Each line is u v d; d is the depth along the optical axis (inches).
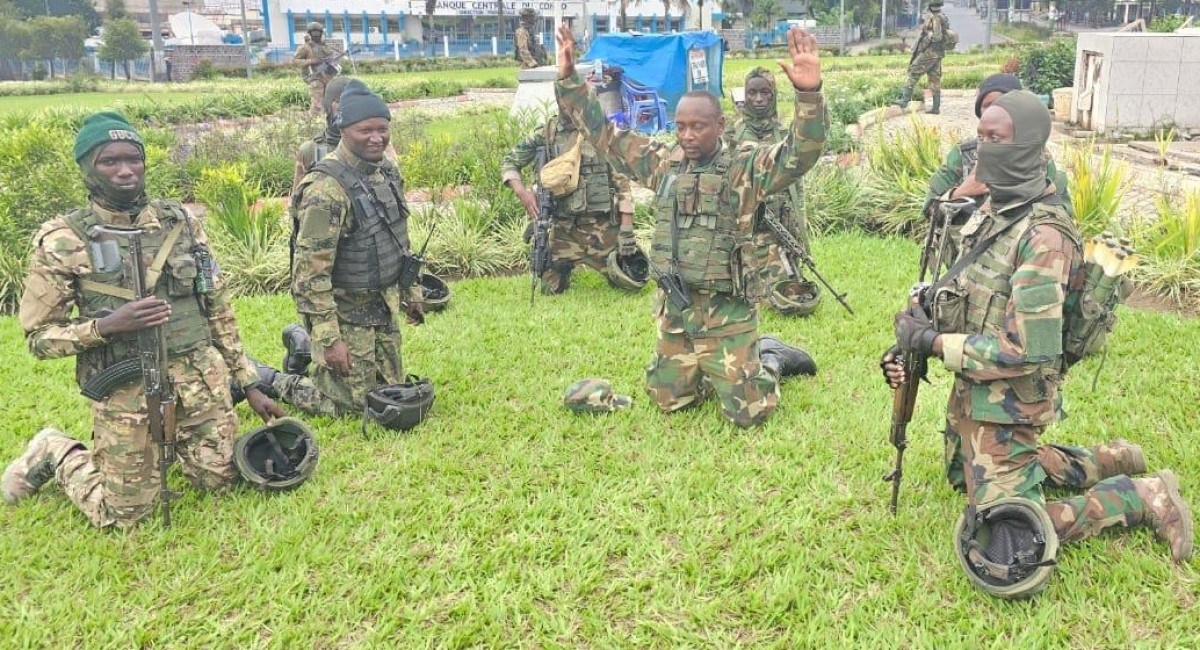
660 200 206.8
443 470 193.8
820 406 221.5
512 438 209.5
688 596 150.6
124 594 155.9
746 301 204.4
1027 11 4515.3
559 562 162.7
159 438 165.0
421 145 501.4
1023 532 145.3
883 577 154.9
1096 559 154.6
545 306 311.9
